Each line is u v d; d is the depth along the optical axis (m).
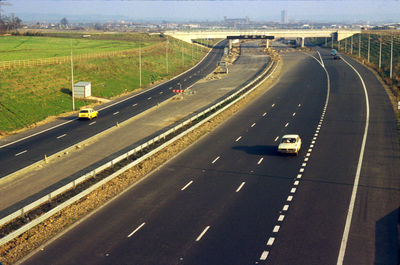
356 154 43.31
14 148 49.09
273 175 37.47
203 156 43.69
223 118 62.34
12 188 35.84
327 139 49.47
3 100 70.31
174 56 156.12
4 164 42.91
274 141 49.12
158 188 34.88
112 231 27.22
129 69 114.50
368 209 29.75
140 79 98.00
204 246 24.92
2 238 24.70
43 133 56.09
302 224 27.58
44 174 39.16
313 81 97.69
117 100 81.06
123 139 51.28
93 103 77.75
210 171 38.94
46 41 169.75
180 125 54.06
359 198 31.84
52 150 47.56
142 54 141.38
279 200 31.77
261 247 24.62
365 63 128.75
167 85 99.69
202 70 130.00
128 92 90.50
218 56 176.00
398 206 30.17
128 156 42.09
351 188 33.94
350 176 36.78
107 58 123.00
